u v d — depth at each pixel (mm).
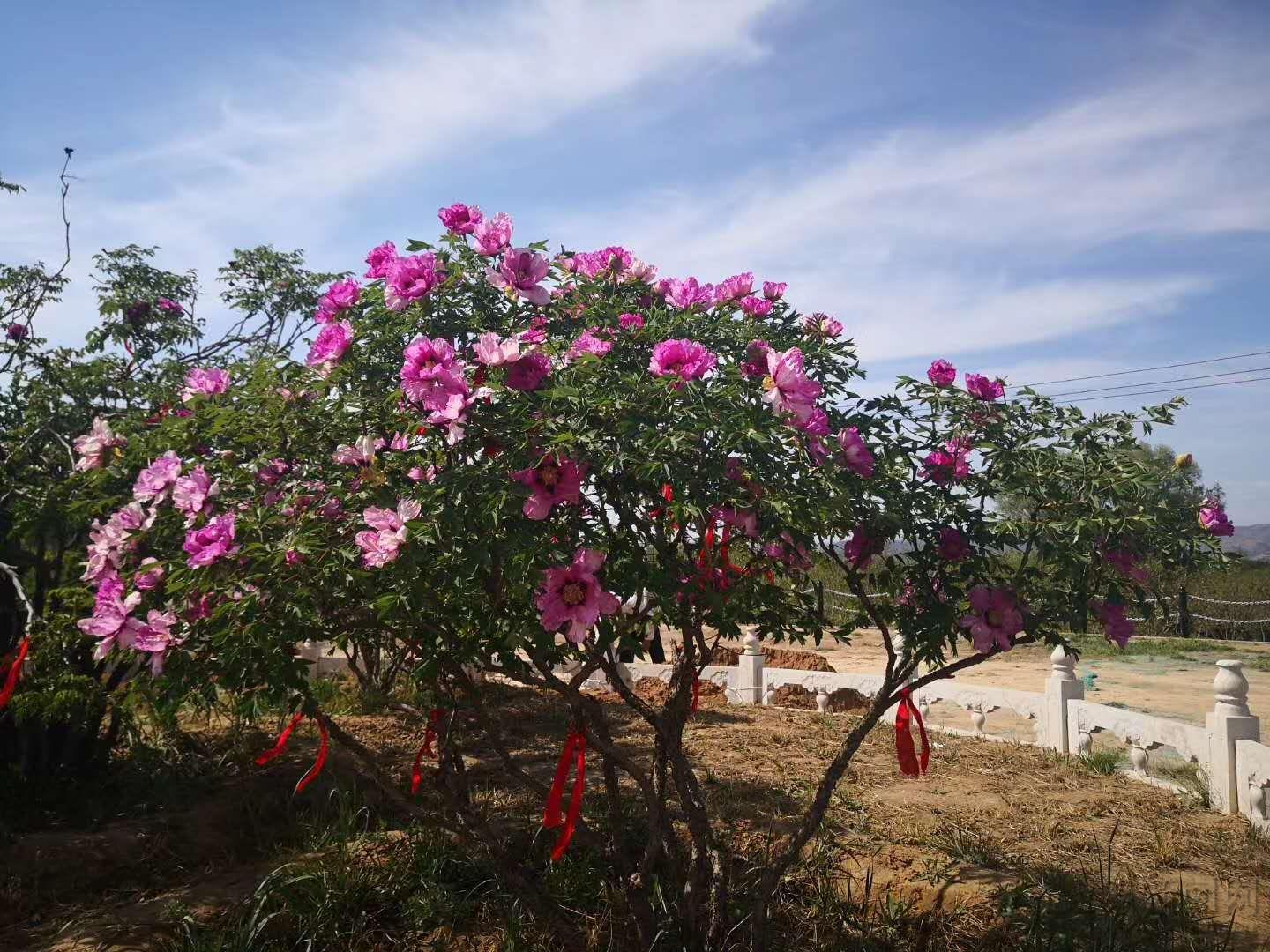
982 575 4281
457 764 4852
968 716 11648
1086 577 4148
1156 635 22219
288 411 3826
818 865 5398
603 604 3283
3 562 6117
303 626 3402
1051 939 4496
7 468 6203
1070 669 8961
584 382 3488
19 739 6285
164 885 5176
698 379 3488
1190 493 4203
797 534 3662
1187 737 7387
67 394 6730
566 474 3240
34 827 5715
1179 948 4520
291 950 4492
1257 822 6461
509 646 3771
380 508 3303
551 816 3998
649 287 4316
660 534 4012
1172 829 6434
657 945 4504
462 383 3172
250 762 6938
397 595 3197
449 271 3801
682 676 4457
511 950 4496
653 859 4516
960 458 4215
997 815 6672
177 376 7535
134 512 3826
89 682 5062
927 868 5352
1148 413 4156
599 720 4457
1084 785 7684
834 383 4281
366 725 8289
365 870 5105
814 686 11141
